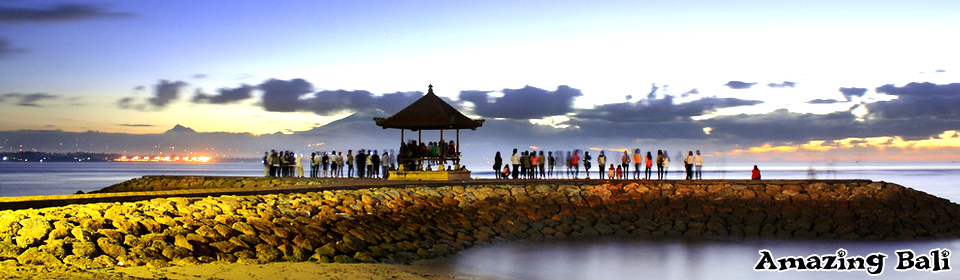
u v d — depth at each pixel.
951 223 28.88
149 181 48.91
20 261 14.12
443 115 37.09
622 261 22.50
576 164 41.19
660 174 37.62
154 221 18.17
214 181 44.19
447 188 31.38
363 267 18.08
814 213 30.03
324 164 44.47
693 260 22.94
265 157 47.81
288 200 23.89
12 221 16.22
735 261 22.88
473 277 18.72
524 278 19.33
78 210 18.16
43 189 76.31
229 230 18.80
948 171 162.50
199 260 16.33
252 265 16.48
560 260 22.36
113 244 15.91
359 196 26.72
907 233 27.73
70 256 14.75
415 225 24.78
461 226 26.70
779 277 20.70
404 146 38.59
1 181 100.12
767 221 29.48
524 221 28.92
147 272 14.34
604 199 31.56
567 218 29.56
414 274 17.92
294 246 18.91
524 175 40.03
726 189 32.34
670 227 28.95
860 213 29.84
